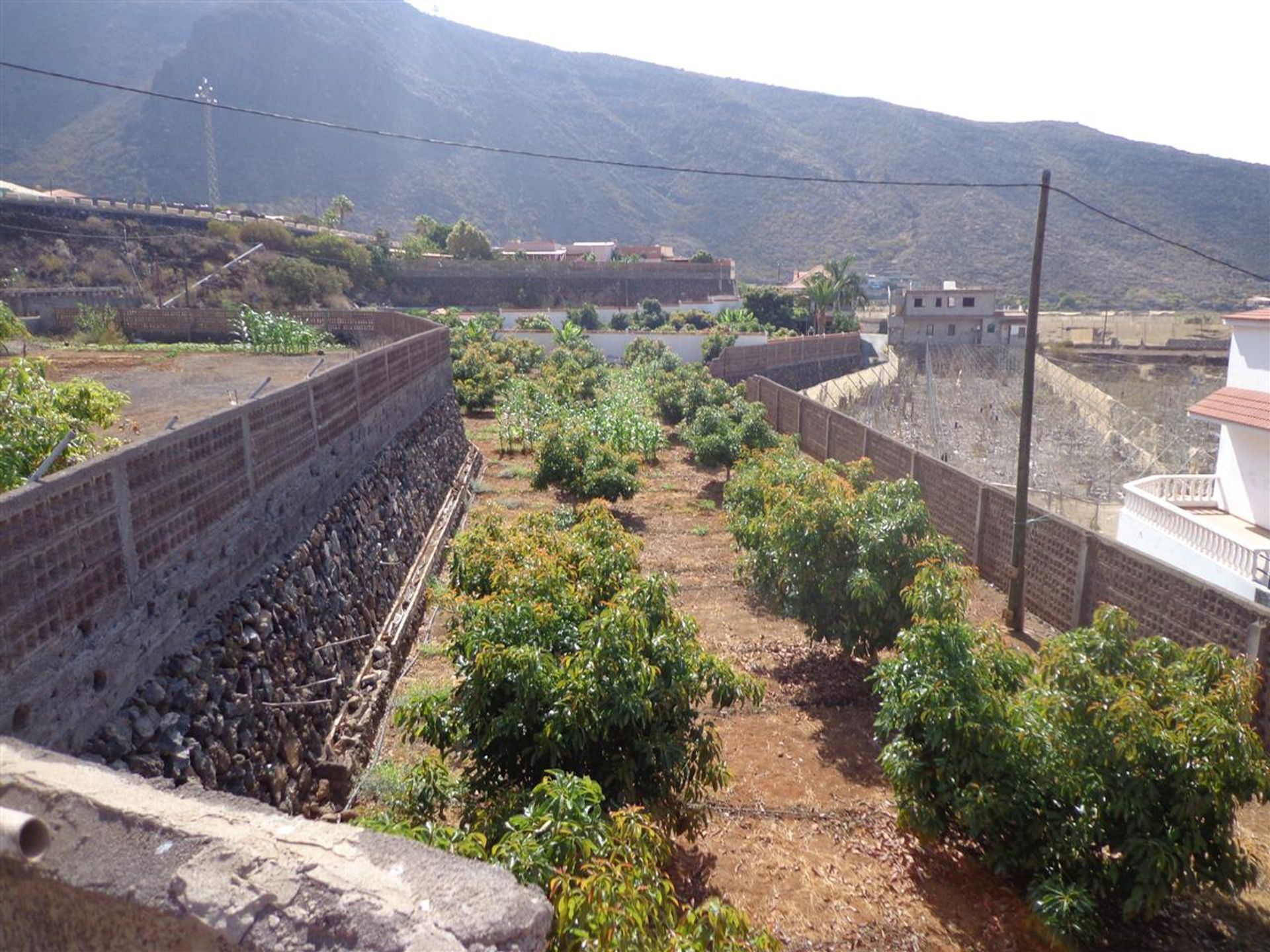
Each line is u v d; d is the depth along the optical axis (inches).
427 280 2736.2
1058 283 5472.4
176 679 227.1
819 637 407.8
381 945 81.7
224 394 657.6
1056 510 901.2
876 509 386.9
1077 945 229.3
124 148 6574.8
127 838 96.5
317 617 337.7
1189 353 2640.3
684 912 237.8
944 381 1998.0
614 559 294.7
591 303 2802.7
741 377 1745.8
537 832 168.7
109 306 1381.6
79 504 191.3
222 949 85.8
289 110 7436.0
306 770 286.8
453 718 239.6
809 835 292.0
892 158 7770.7
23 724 167.8
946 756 253.4
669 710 245.1
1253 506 630.5
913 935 242.4
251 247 2337.6
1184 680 249.1
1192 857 229.5
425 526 594.2
